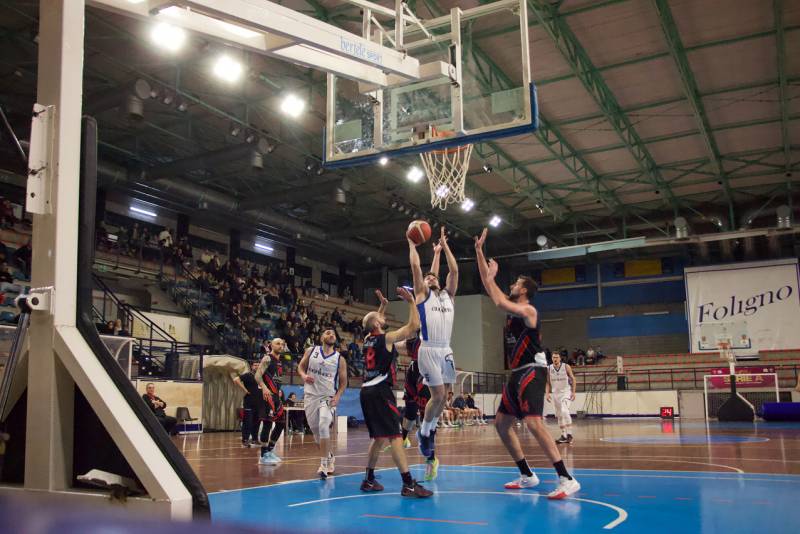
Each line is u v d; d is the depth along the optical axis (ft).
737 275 101.76
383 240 113.09
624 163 82.07
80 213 12.21
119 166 70.79
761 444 37.73
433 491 19.35
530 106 23.16
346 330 102.01
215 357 61.21
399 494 18.79
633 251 114.21
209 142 74.90
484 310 111.04
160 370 63.67
